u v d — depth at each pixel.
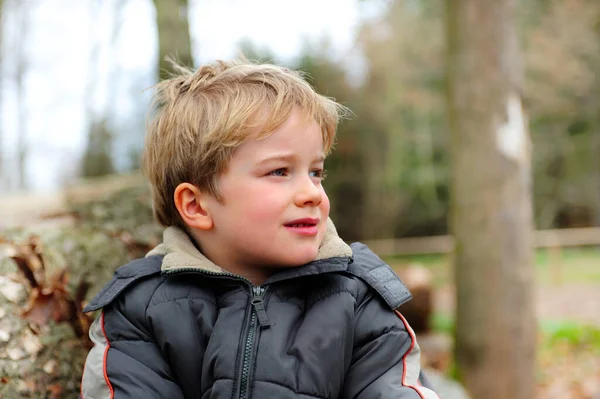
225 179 1.18
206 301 1.23
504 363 3.71
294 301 1.22
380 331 1.19
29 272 1.68
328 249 1.22
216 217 1.21
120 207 2.34
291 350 1.14
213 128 1.18
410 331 1.20
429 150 14.26
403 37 12.95
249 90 1.20
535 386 3.78
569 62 11.80
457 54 3.79
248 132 1.15
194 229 1.28
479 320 3.74
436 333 5.75
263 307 1.18
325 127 1.24
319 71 12.95
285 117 1.16
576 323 6.34
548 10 11.68
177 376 1.19
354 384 1.16
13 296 1.58
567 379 4.91
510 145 3.74
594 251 12.34
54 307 1.65
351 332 1.17
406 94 13.41
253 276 1.26
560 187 14.07
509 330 3.71
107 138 9.55
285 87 1.21
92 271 1.87
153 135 1.32
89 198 2.41
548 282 9.09
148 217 2.35
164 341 1.19
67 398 1.54
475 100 3.72
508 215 3.72
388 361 1.16
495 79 3.71
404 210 14.73
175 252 1.24
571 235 12.65
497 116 3.71
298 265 1.19
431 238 14.52
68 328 1.65
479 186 3.73
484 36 3.71
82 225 2.20
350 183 14.32
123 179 2.69
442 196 14.68
